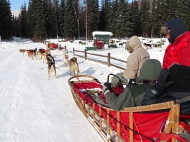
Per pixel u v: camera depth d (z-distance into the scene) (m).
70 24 51.62
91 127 4.09
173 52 2.41
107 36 30.06
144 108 2.22
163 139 2.00
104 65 11.14
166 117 2.10
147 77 2.49
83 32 59.22
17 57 17.59
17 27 87.44
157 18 53.78
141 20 57.88
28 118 4.53
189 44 2.23
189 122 2.05
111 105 2.80
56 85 7.48
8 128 4.07
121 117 2.82
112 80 3.98
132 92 2.54
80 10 53.56
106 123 3.26
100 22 60.56
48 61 8.62
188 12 44.03
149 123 2.32
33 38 56.31
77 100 5.01
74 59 9.12
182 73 2.04
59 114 4.76
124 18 51.69
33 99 5.86
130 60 3.51
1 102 5.58
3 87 7.20
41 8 50.41
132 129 2.54
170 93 2.12
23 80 8.30
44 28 50.81
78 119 4.48
